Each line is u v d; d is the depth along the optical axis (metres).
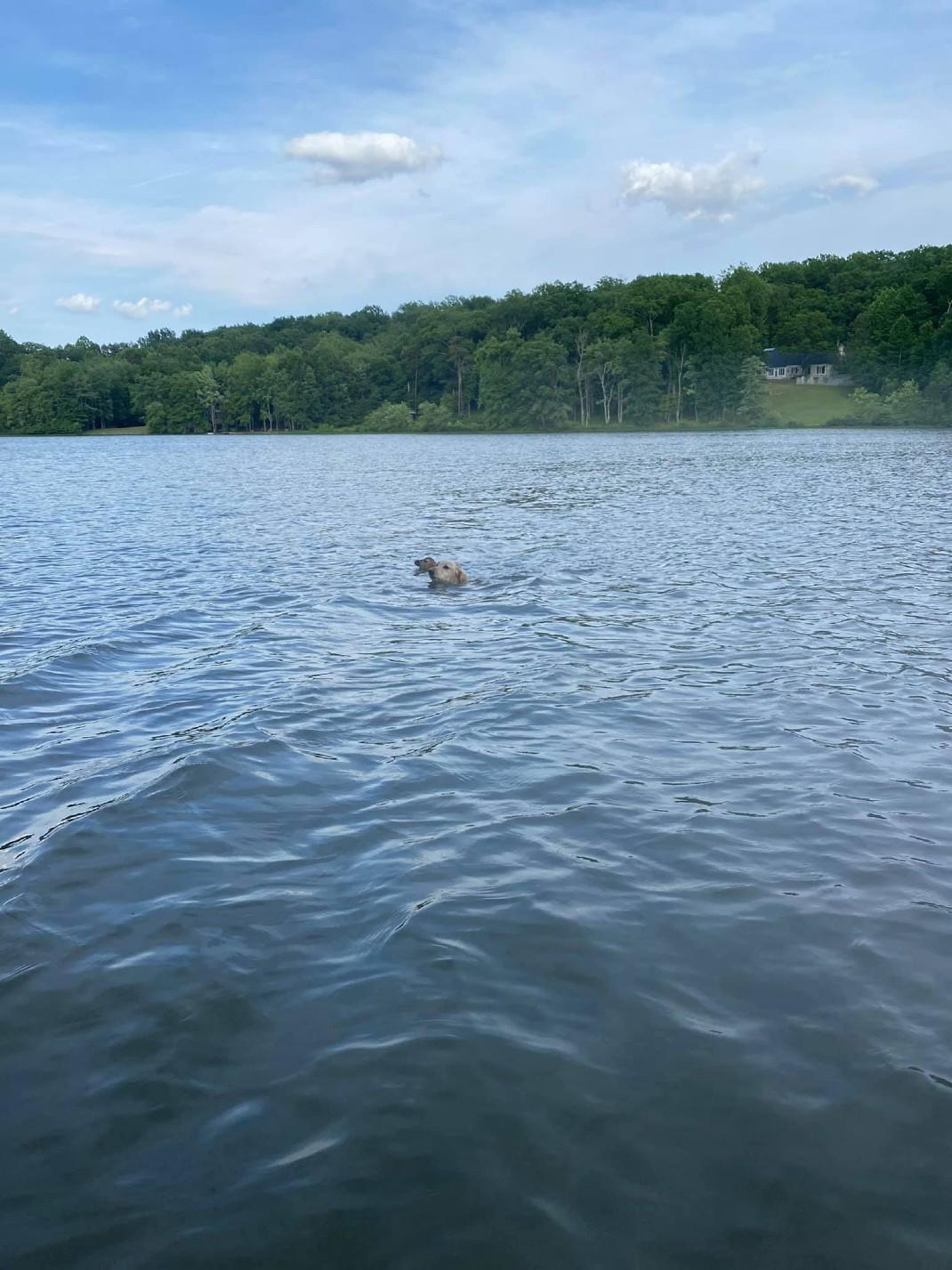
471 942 6.22
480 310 192.12
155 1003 5.60
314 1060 5.10
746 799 8.54
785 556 22.89
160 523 32.09
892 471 54.31
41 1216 4.16
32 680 12.27
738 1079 4.95
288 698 11.53
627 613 16.48
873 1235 4.04
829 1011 5.52
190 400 178.12
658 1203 4.20
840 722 10.60
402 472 63.34
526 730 10.39
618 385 156.50
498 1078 4.95
